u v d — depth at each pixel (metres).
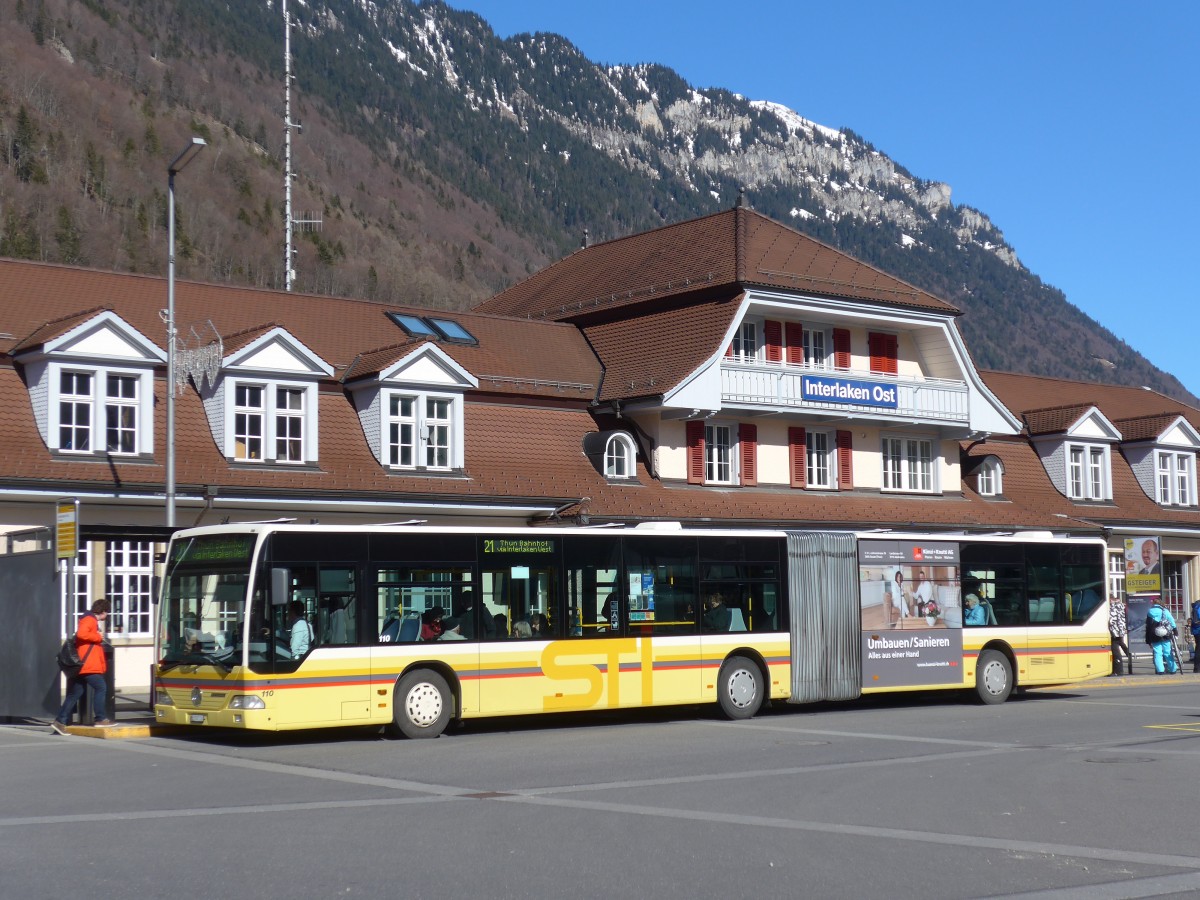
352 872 10.79
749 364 38.50
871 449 42.97
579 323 42.75
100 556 29.16
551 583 23.39
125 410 29.38
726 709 25.19
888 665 27.36
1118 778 16.80
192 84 193.50
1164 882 10.73
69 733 22.64
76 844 11.95
